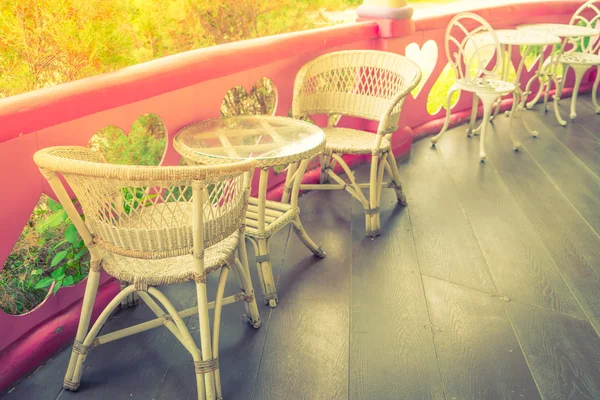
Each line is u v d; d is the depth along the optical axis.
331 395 2.09
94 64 4.44
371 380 2.17
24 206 2.08
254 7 5.74
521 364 2.27
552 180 4.09
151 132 4.74
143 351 2.30
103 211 1.82
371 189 3.19
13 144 1.98
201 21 5.59
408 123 4.89
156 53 5.26
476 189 3.93
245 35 5.85
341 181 3.31
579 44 6.47
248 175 2.13
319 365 2.24
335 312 2.57
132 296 2.53
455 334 2.44
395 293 2.72
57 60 4.35
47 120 2.03
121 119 2.39
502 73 4.73
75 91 2.13
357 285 2.78
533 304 2.66
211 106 2.86
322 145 2.53
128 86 2.33
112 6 4.35
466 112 5.42
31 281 2.90
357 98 3.46
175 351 2.31
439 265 2.97
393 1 3.88
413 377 2.19
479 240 3.24
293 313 2.56
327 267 2.93
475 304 2.65
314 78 3.38
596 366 2.27
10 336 2.14
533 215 3.56
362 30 3.80
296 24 5.95
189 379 2.16
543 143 4.84
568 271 2.95
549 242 3.23
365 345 2.36
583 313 2.61
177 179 1.63
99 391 2.09
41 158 1.68
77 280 2.54
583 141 4.89
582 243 3.23
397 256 3.05
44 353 2.22
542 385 2.17
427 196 3.81
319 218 3.46
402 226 3.38
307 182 3.77
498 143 4.85
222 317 2.52
